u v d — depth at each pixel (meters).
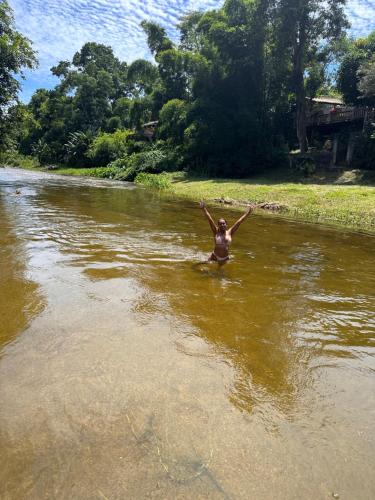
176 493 2.18
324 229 12.12
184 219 12.60
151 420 2.76
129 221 11.51
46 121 62.31
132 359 3.57
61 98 61.47
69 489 2.18
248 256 7.98
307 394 3.20
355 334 4.43
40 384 3.12
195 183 26.12
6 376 3.20
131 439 2.57
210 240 9.29
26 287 5.27
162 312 4.71
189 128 29.30
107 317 4.45
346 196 17.25
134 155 39.69
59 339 3.87
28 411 2.80
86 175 42.56
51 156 60.12
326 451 2.56
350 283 6.45
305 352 3.94
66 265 6.41
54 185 24.92
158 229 10.43
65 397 2.97
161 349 3.79
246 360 3.70
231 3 27.73
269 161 28.89
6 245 7.55
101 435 2.60
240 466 2.39
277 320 4.70
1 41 19.73
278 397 3.13
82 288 5.36
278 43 27.06
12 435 2.57
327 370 3.61
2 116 22.75
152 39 38.78
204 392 3.13
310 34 26.53
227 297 5.38
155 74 42.50
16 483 2.21
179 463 2.39
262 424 2.79
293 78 28.11
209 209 15.85
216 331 4.28
